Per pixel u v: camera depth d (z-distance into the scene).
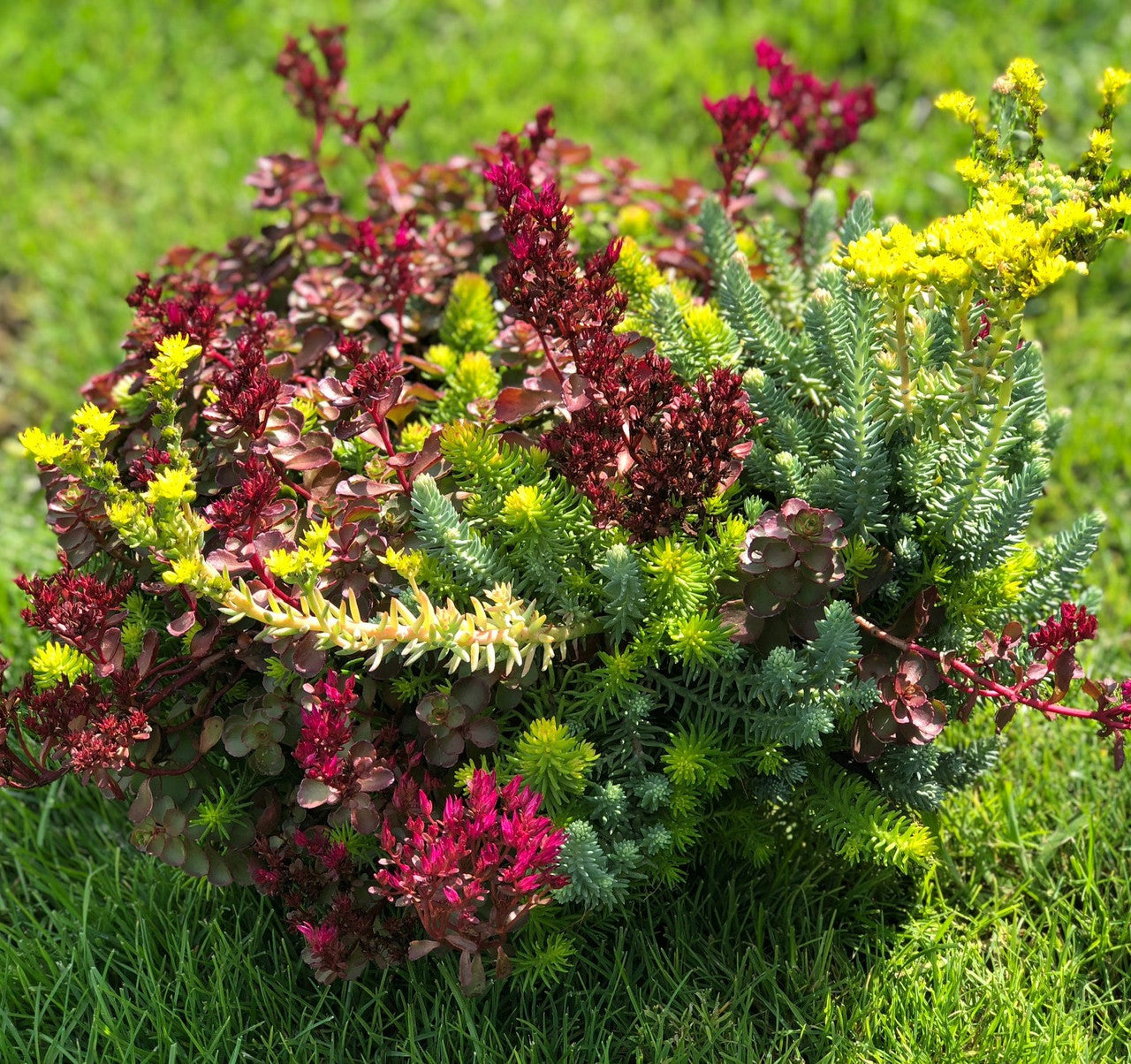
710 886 2.63
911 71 5.17
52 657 2.30
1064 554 2.54
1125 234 2.16
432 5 5.79
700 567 2.22
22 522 3.69
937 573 2.41
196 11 5.84
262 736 2.29
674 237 3.38
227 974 2.47
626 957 2.53
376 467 2.39
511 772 2.29
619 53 5.51
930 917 2.65
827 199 3.13
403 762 2.38
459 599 2.35
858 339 2.28
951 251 2.00
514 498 2.22
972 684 2.30
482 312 2.95
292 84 3.54
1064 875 2.74
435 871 1.98
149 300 2.67
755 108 3.12
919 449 2.34
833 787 2.41
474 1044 2.30
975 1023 2.49
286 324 2.91
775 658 2.16
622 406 2.29
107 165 5.14
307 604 2.07
